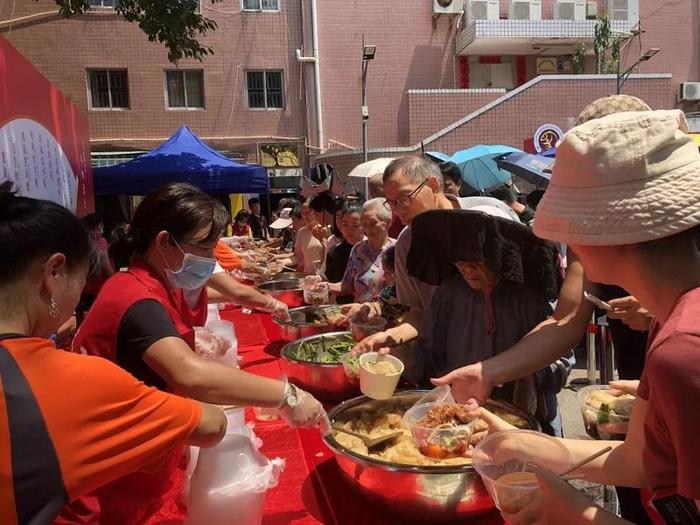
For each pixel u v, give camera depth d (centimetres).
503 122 1330
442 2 1416
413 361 197
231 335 212
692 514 73
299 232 526
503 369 147
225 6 1321
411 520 123
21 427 80
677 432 68
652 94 1382
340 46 1395
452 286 187
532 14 1453
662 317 80
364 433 149
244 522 113
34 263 89
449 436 130
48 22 1243
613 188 78
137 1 584
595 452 107
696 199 74
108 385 88
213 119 1339
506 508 88
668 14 1533
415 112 1366
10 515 79
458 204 231
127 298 134
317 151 1384
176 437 96
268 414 187
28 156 224
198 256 155
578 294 152
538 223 89
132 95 1291
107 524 125
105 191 652
